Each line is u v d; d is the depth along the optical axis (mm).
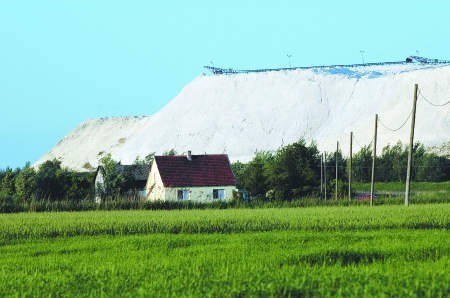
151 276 36219
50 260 44625
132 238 55844
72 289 34312
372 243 48656
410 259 42375
